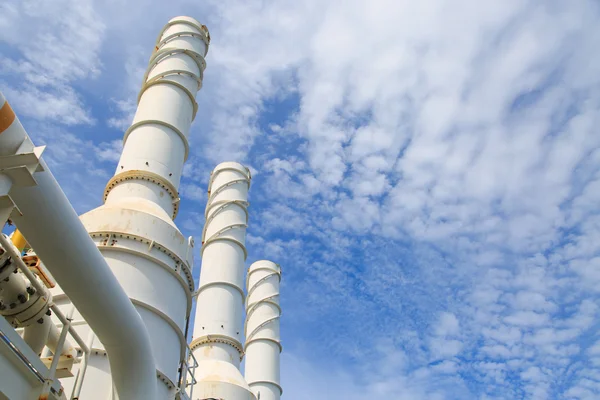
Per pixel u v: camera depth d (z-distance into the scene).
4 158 9.00
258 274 44.44
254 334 41.06
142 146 20.41
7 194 8.99
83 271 10.92
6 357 9.88
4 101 8.69
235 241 36.00
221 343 30.94
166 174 20.09
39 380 10.59
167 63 23.53
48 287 13.25
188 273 18.28
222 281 33.66
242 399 26.92
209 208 38.44
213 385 26.78
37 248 10.47
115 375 13.36
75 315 15.05
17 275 11.34
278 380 39.44
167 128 21.42
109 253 16.67
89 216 17.44
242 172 40.16
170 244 17.72
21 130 9.20
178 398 16.28
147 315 16.19
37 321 11.80
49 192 9.73
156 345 15.91
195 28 25.81
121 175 19.50
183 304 17.81
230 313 32.47
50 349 12.77
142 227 17.41
